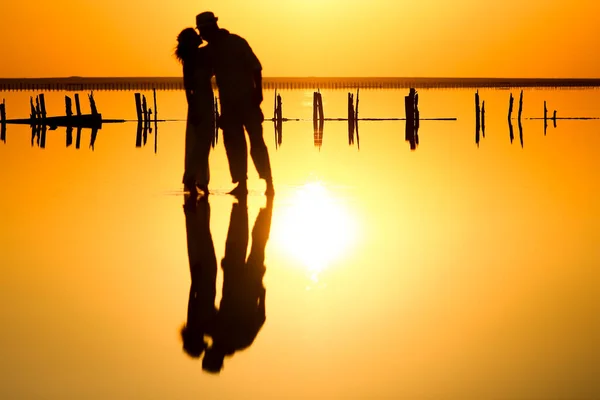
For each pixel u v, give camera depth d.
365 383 5.25
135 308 7.24
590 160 20.61
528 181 16.38
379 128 37.03
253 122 14.33
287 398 5.02
